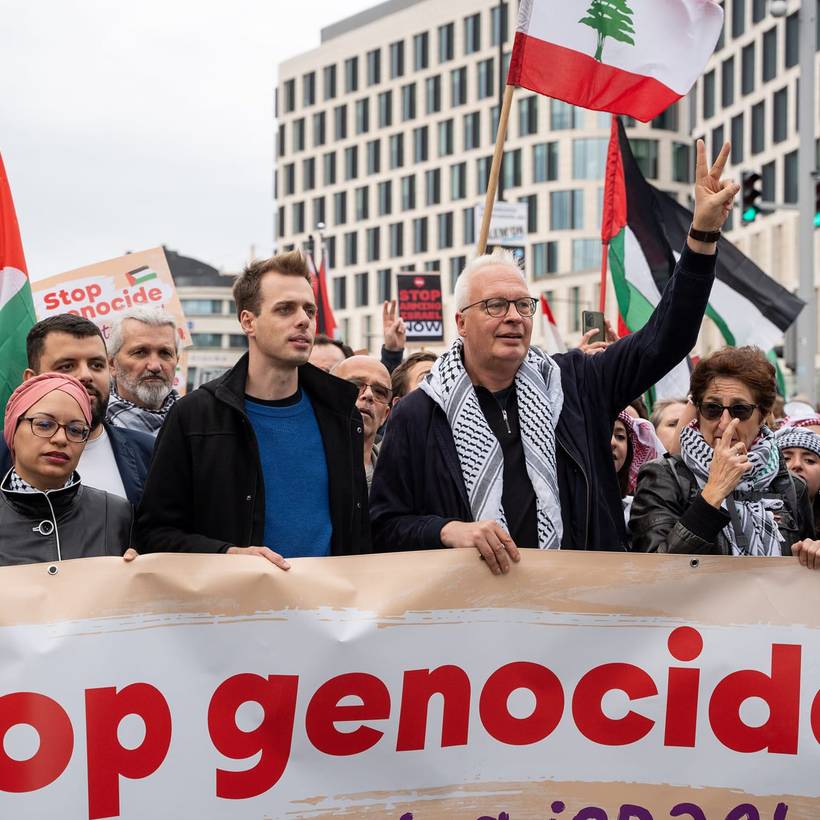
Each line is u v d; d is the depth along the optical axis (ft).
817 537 15.62
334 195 228.84
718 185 12.34
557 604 11.80
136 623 11.32
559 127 195.31
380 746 11.59
